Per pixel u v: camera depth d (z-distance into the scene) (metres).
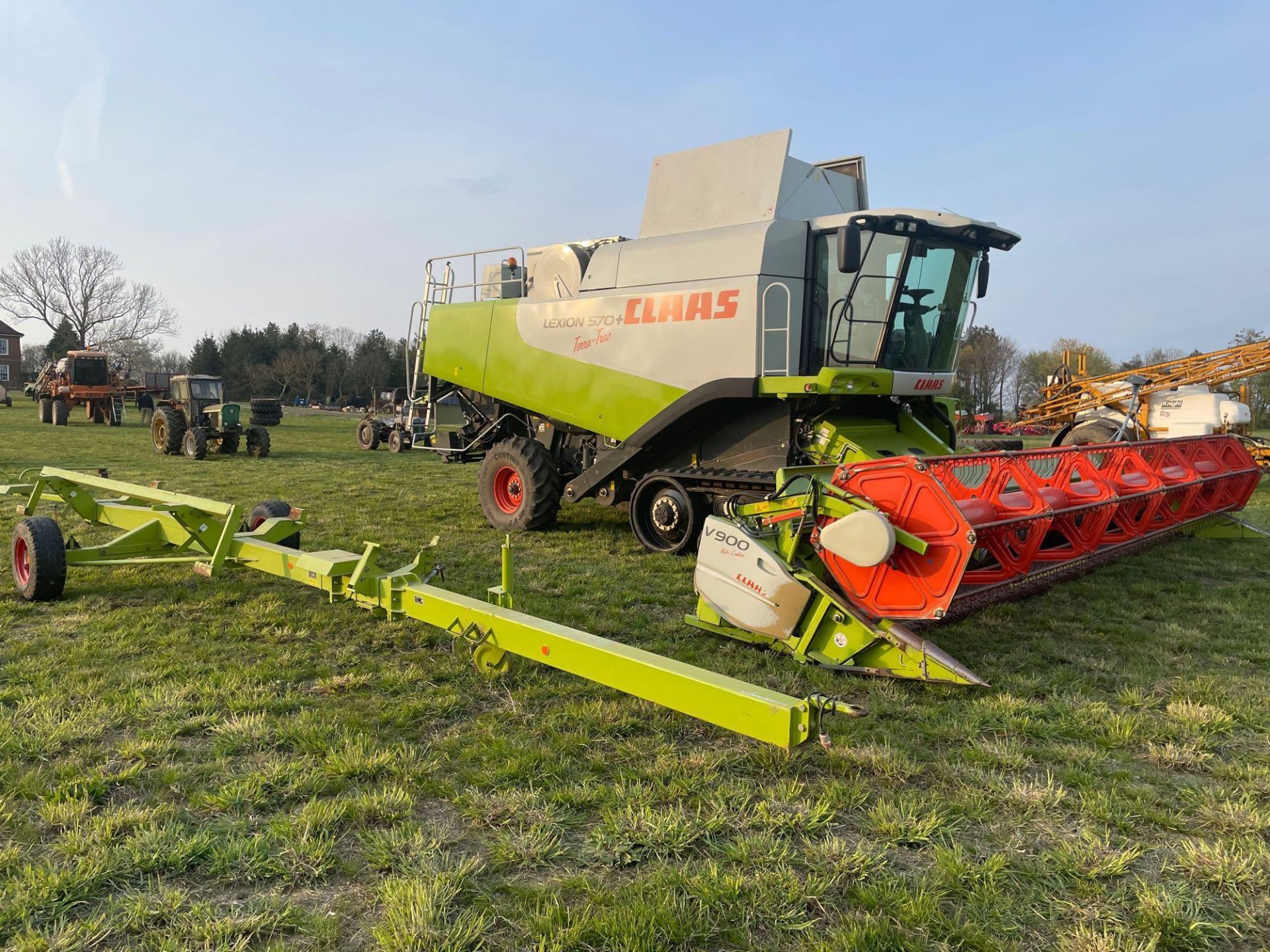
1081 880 2.70
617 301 8.07
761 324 7.02
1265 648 5.05
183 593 6.04
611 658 3.33
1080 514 5.33
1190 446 7.26
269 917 2.43
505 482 9.41
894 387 7.09
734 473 7.34
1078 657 4.86
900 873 2.75
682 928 2.41
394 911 2.44
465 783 3.30
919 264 7.22
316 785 3.21
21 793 3.12
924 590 4.01
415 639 5.09
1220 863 2.75
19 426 28.78
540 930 2.41
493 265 10.26
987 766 3.49
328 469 15.77
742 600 4.61
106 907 2.49
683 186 8.04
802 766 3.46
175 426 18.12
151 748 3.47
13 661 4.57
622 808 3.10
